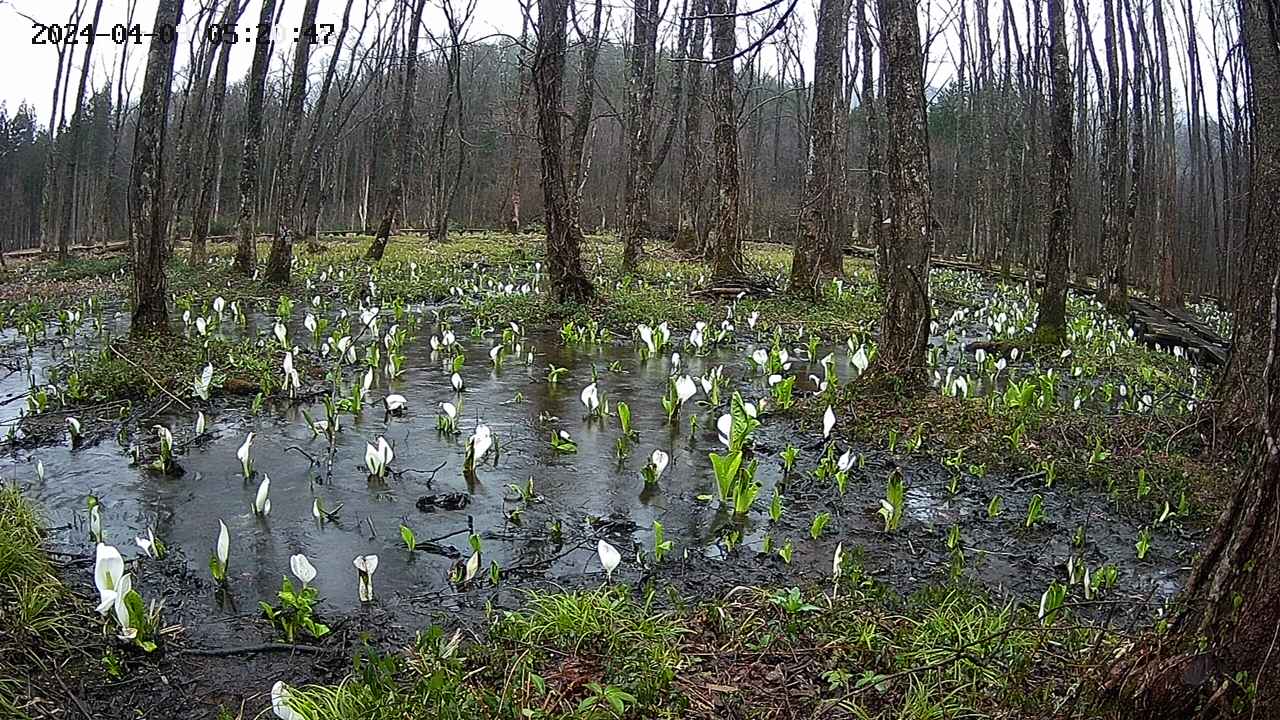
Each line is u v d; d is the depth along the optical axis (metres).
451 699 3.56
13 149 49.19
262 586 4.86
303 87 18.81
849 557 5.48
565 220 15.62
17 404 8.62
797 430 8.52
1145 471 7.18
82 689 3.85
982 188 34.75
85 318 14.56
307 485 6.46
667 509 6.29
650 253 27.67
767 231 40.97
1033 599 5.04
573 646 4.12
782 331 14.94
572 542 5.61
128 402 8.48
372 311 11.91
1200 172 33.16
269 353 10.73
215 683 3.94
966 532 6.12
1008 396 9.01
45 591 4.43
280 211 18.61
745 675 3.94
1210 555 3.05
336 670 4.05
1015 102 33.81
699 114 30.56
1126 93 22.64
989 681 3.74
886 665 3.94
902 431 8.34
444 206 28.97
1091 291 27.12
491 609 4.62
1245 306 7.95
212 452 7.17
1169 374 12.95
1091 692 3.30
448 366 11.07
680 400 8.47
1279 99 7.32
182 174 22.98
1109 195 21.20
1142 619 4.75
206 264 22.12
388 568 5.12
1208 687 2.90
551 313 15.20
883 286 19.19
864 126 39.12
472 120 46.22
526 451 7.51
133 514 5.82
